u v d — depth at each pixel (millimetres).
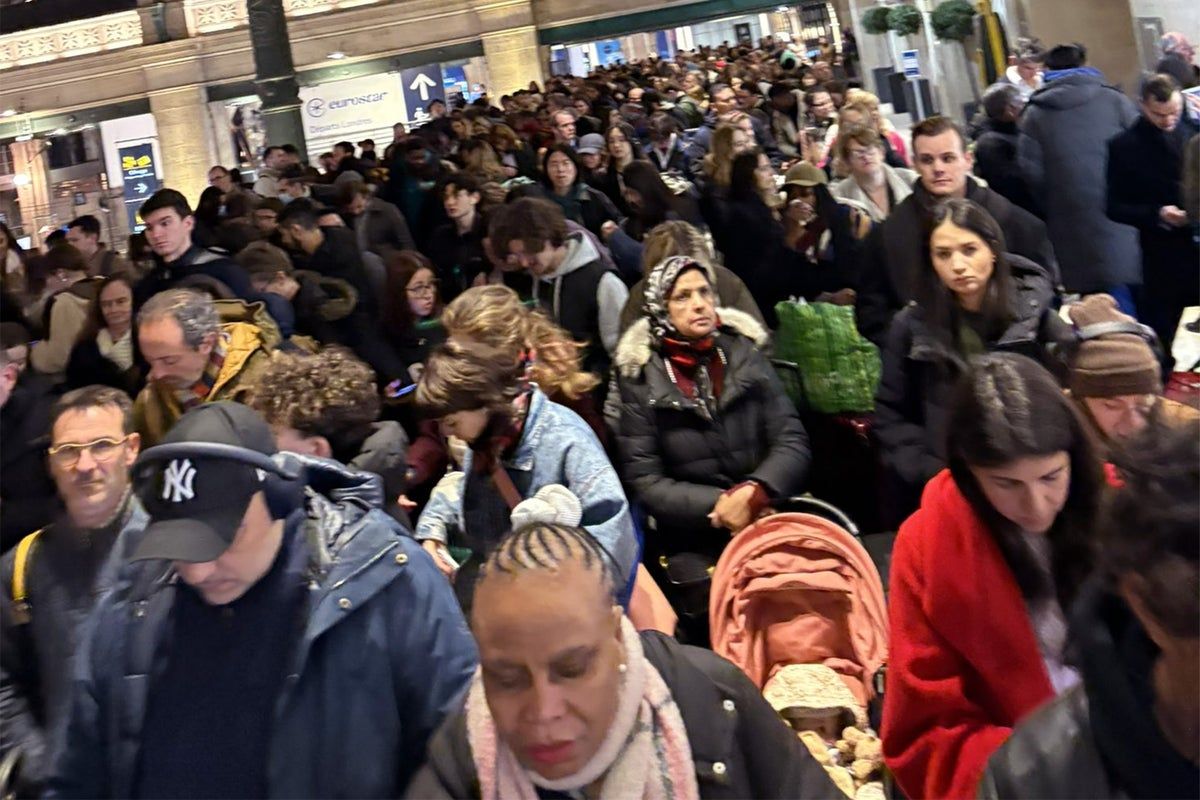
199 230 6574
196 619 1975
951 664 2016
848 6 17500
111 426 2531
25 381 3045
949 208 2979
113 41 27172
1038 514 1862
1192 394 1766
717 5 26625
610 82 18953
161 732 1949
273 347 3576
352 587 1949
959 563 1977
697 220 5340
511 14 26641
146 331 3240
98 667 2006
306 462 2057
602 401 3613
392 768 1960
